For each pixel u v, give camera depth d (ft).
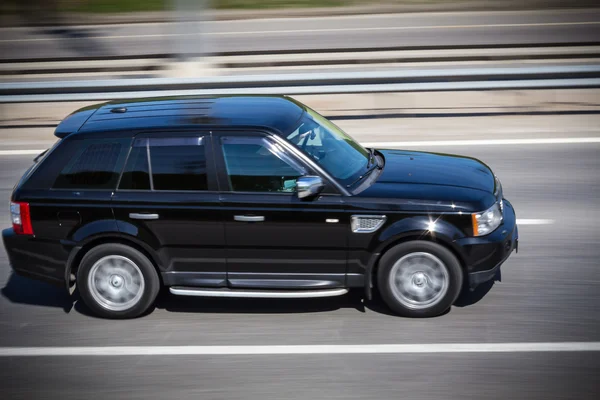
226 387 20.54
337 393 20.06
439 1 98.73
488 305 24.89
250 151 23.71
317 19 91.91
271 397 19.97
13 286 27.86
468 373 20.81
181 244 24.04
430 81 47.44
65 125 25.29
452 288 23.66
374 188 23.81
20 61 70.03
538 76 47.09
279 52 66.49
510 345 22.25
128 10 99.40
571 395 19.62
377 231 23.34
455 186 24.18
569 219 32.37
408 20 88.63
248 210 23.43
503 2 96.99
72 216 24.08
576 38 73.72
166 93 47.78
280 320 24.47
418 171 25.34
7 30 91.71
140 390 20.57
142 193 23.86
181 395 20.24
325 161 24.31
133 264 24.43
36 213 24.25
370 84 47.55
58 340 23.66
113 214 23.90
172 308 25.63
